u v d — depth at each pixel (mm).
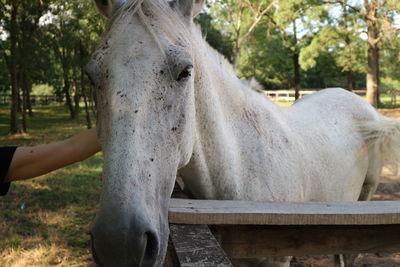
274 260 1846
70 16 11125
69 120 18641
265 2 16234
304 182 2006
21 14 11430
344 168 2332
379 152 2625
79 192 5469
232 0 16109
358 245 1395
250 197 1730
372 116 2754
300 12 16703
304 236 1382
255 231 1370
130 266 1011
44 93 50406
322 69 30469
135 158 1072
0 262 3342
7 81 24188
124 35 1173
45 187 5730
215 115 1591
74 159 1480
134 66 1124
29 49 11953
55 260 3395
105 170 1081
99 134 1220
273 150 1841
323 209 1317
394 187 5824
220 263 939
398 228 1385
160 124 1154
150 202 1093
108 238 989
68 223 4254
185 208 1287
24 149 1468
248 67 32469
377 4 15531
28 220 4309
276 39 22109
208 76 1553
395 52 18250
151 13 1243
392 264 3324
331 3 16500
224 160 1645
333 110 2531
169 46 1181
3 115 22031
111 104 1110
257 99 1968
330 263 3350
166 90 1164
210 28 21062
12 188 5656
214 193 1673
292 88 37406
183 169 1627
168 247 1201
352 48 20062
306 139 2111
